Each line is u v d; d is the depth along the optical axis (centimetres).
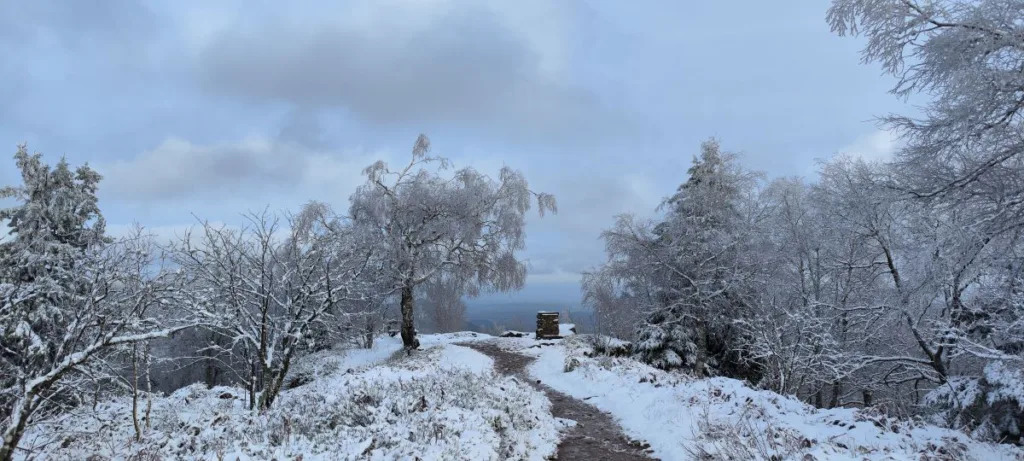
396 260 2423
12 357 869
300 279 1386
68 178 1814
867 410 907
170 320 1150
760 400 1009
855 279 1928
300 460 630
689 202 2277
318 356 2614
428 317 4766
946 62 772
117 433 1082
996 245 856
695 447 786
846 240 1656
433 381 1067
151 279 1029
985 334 1191
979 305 1205
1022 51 716
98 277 967
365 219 2512
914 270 989
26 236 1614
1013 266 942
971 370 1514
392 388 1005
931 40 772
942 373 1456
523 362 2122
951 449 705
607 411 1188
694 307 2180
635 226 2423
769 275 2080
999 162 795
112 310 965
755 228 2250
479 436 723
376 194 2511
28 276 1409
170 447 849
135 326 945
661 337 2219
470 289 2858
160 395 1688
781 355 1548
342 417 810
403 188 2598
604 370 1595
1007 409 888
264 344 1230
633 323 2595
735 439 742
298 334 1256
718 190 2303
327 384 1395
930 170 865
